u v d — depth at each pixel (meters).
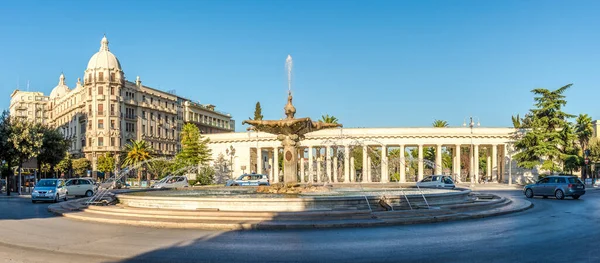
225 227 15.67
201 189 35.19
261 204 17.98
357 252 11.45
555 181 32.09
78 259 10.84
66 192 34.75
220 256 11.08
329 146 77.00
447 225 16.50
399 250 11.69
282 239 13.44
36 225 17.14
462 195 22.91
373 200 19.05
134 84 88.56
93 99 81.88
